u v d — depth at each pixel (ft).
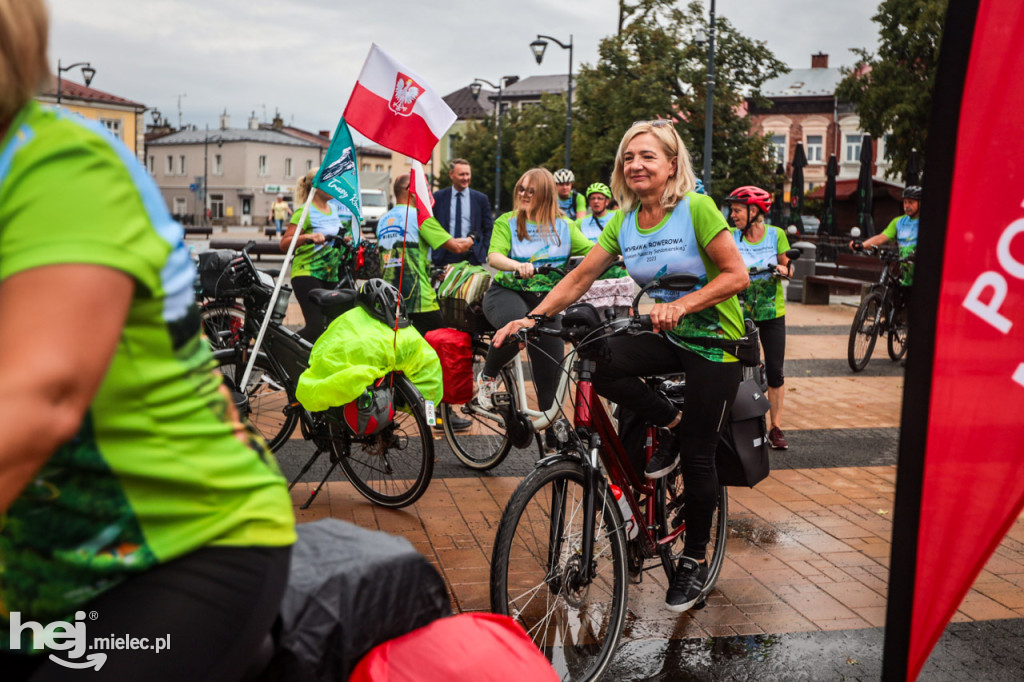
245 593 4.68
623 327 10.18
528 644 6.28
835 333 42.42
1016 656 11.53
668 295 11.49
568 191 32.35
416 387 15.81
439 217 29.63
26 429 3.62
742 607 12.82
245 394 17.08
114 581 4.52
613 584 10.50
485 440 19.38
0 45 3.89
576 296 12.14
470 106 265.13
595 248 12.15
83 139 4.01
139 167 4.27
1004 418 6.63
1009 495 6.66
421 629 5.90
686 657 11.30
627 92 109.40
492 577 9.58
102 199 3.91
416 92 17.67
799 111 191.93
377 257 26.05
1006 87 6.45
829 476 19.66
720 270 11.01
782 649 11.57
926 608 6.75
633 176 11.23
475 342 19.17
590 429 10.42
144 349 4.25
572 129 124.16
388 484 16.56
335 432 16.28
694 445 11.49
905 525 6.70
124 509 4.39
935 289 6.54
